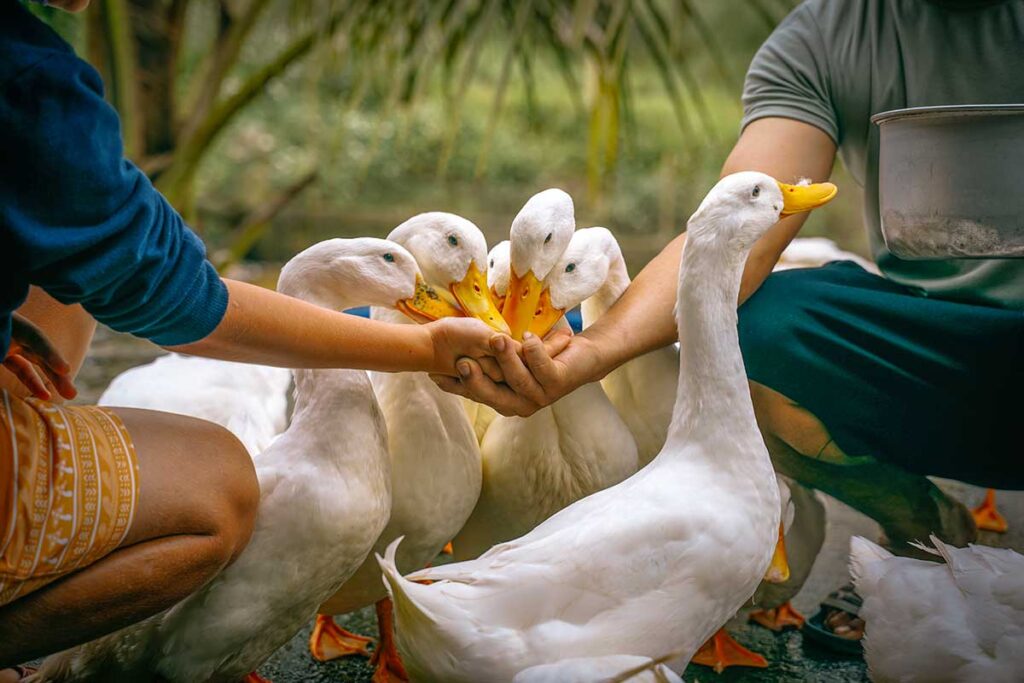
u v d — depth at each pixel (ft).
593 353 4.49
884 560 4.40
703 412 4.17
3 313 3.39
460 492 4.70
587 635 3.89
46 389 3.98
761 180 4.19
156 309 3.55
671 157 20.83
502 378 4.27
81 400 7.95
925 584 4.28
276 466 4.19
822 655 5.06
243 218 17.51
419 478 4.61
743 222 4.14
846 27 5.23
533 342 4.22
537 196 4.58
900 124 4.28
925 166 4.21
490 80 23.57
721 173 5.23
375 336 4.01
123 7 9.44
